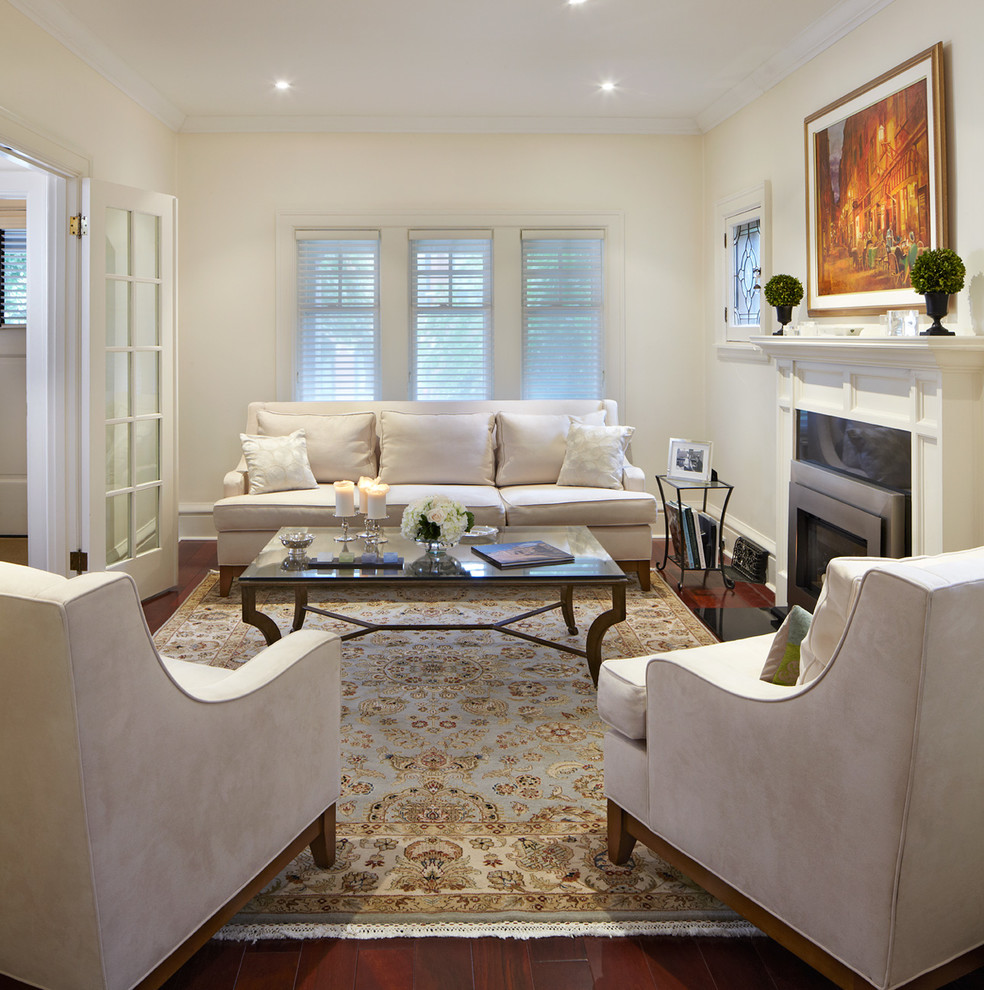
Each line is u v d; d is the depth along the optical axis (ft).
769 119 16.02
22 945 4.96
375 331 19.70
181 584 16.11
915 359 9.98
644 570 15.56
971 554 5.21
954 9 10.34
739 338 17.65
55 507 14.05
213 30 13.83
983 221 9.89
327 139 19.15
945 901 4.98
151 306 15.17
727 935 6.20
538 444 17.31
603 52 14.92
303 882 6.77
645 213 19.65
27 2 12.12
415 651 12.26
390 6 12.89
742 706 5.56
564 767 8.76
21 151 12.25
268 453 16.21
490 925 6.27
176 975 5.78
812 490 13.24
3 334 20.49
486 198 19.42
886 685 4.64
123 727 4.74
